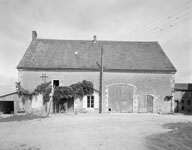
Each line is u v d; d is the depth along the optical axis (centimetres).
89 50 1914
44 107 1598
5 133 809
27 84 1614
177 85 2088
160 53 1923
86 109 1627
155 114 1562
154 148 537
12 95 1587
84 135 738
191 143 568
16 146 603
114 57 1833
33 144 623
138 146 566
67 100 1631
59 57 1770
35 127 944
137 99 1678
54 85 1645
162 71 1706
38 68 1625
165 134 705
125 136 707
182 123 1037
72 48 1919
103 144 600
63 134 764
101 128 888
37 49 1844
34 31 1989
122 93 1680
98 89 1659
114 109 1658
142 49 1975
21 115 1380
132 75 1695
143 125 976
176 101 1855
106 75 1680
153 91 1689
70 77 1650
